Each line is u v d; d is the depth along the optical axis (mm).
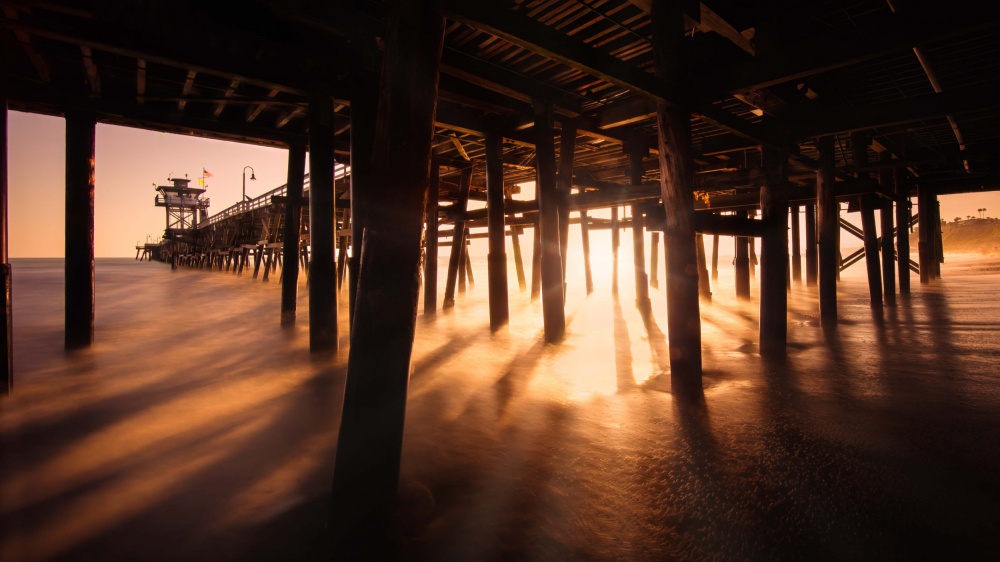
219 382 5043
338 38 5070
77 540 2246
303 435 3590
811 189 8797
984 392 4242
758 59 4043
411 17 2123
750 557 2064
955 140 8789
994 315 8875
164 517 2441
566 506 2514
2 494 2678
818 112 5180
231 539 2246
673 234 4184
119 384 4957
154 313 10898
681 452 3148
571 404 4258
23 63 5270
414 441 3410
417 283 2189
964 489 2562
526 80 6297
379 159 2115
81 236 6391
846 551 2088
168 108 6590
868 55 3445
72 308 6531
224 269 32906
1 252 4223
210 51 4664
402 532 2236
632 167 8453
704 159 8680
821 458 2990
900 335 7074
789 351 6121
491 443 3373
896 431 3393
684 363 4242
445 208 11234
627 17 4820
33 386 4871
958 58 5172
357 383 2084
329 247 6113
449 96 6184
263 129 7480
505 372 5488
